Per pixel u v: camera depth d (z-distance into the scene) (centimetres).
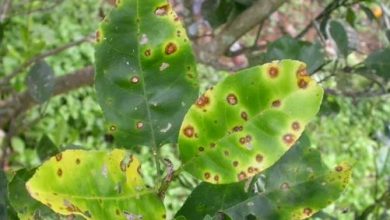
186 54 37
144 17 37
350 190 196
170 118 38
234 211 40
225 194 40
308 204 40
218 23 87
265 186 41
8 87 107
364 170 209
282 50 61
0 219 42
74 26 221
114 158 32
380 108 222
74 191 30
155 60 37
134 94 38
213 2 85
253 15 80
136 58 37
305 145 41
